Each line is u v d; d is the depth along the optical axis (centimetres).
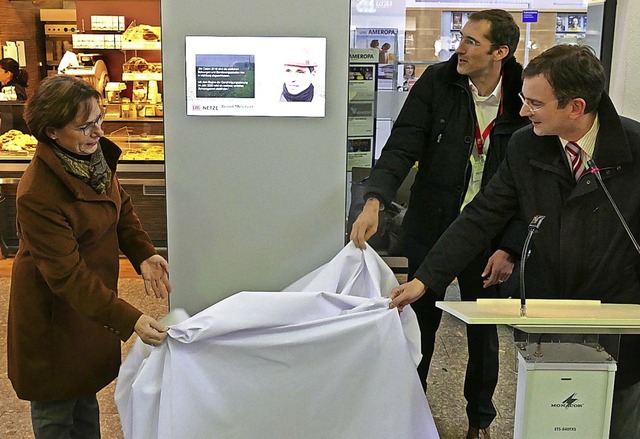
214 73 201
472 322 138
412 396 182
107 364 203
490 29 222
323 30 200
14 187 546
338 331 176
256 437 180
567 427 151
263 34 200
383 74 335
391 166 238
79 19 614
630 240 169
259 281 216
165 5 198
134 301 441
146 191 534
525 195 180
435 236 247
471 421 267
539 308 154
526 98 164
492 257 232
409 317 199
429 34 349
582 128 165
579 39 366
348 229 239
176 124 205
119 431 274
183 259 214
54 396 192
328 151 208
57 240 175
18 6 644
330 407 180
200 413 174
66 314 191
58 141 178
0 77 616
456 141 237
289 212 212
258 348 175
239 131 206
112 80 634
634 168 165
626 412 179
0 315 411
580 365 149
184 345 175
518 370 155
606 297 175
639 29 319
